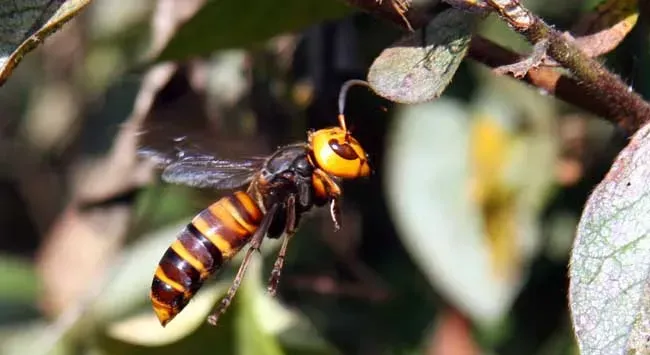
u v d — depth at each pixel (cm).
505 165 32
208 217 27
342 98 27
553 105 32
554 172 32
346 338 34
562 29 31
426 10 25
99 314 33
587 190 32
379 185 33
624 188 22
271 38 28
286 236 27
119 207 34
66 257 35
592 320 22
